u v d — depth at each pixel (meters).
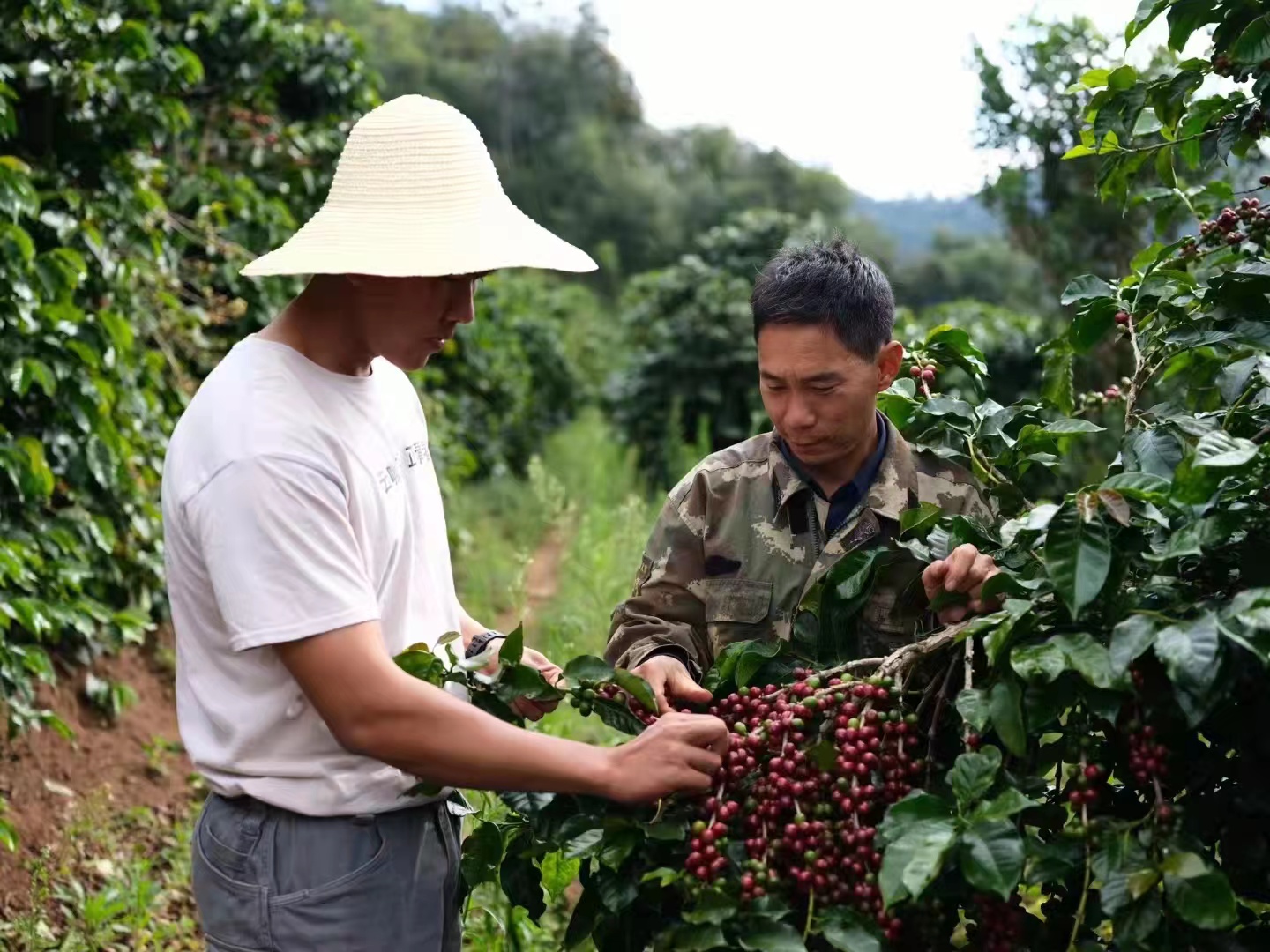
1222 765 1.82
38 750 4.24
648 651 2.18
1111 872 1.60
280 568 1.73
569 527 7.69
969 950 1.88
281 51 6.89
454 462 8.77
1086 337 2.41
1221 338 2.11
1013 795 1.59
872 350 2.01
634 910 1.90
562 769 1.73
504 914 3.01
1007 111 6.50
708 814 1.84
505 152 31.92
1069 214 6.54
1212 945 1.66
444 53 33.94
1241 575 1.79
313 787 1.88
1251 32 2.09
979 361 2.44
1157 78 2.34
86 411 4.37
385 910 1.93
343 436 1.86
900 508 2.17
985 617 1.76
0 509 4.16
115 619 4.55
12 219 4.09
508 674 1.97
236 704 1.87
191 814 4.34
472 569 7.52
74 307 4.30
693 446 10.45
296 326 1.92
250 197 6.36
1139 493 1.66
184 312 5.62
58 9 4.63
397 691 1.72
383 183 1.89
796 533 2.22
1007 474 2.30
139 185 5.13
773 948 1.63
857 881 1.73
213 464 1.77
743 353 10.67
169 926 3.50
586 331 17.14
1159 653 1.56
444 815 2.08
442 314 1.90
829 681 1.95
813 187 31.05
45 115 4.81
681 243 30.06
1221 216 2.28
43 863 3.35
